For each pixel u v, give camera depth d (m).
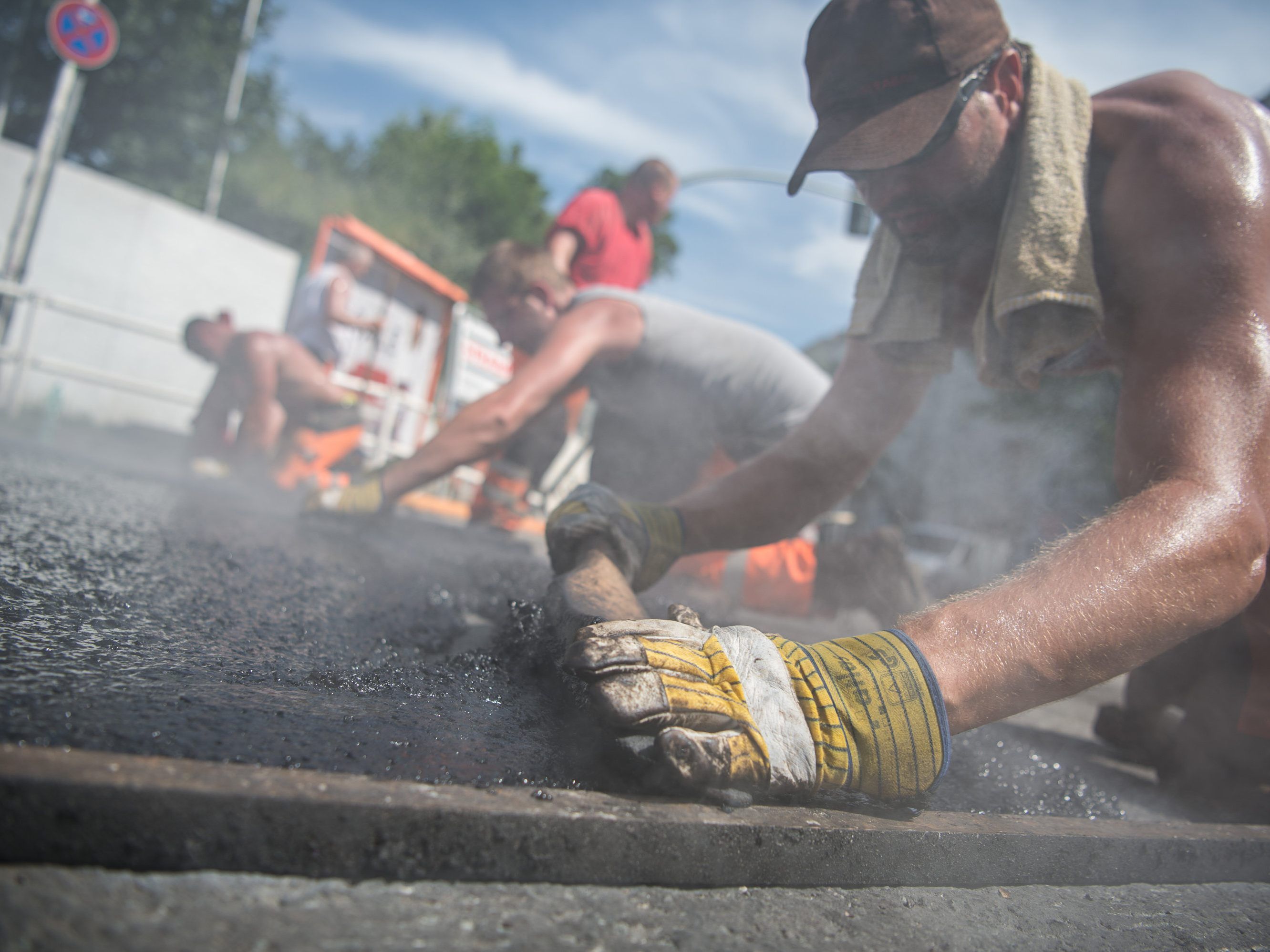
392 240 27.02
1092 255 1.21
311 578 1.82
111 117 21.12
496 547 3.94
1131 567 0.92
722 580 3.33
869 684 0.89
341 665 1.10
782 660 0.90
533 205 35.84
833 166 1.30
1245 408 0.99
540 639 1.20
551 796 0.74
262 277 11.63
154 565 1.58
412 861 0.65
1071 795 1.23
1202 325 1.04
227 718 0.78
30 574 1.29
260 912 0.56
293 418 5.53
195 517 2.56
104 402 9.82
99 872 0.56
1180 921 0.91
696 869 0.75
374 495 2.77
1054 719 2.36
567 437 4.57
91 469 3.70
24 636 0.95
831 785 0.87
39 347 9.46
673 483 3.33
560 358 2.71
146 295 10.46
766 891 0.78
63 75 7.14
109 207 10.09
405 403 8.51
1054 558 0.97
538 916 0.64
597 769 0.85
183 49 20.94
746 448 3.15
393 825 0.64
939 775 0.89
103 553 1.60
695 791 0.82
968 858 0.89
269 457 5.24
